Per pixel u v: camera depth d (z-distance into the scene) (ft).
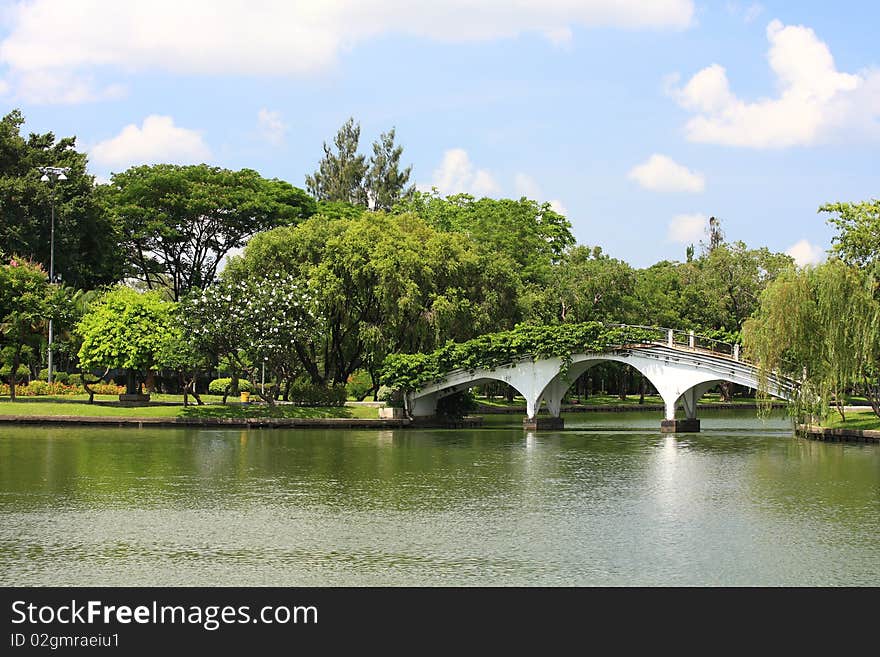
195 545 85.35
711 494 115.14
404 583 74.08
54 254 290.15
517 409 321.52
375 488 119.85
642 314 335.67
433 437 202.28
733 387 429.79
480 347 227.81
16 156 297.74
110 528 92.63
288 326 222.89
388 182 438.81
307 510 103.04
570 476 132.26
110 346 230.89
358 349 256.93
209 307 222.89
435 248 247.09
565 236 386.93
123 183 334.24
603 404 353.92
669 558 81.10
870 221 238.68
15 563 79.00
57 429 211.61
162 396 278.46
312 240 243.40
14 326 244.63
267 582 74.18
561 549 84.12
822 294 170.71
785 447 175.32
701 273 370.53
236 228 331.77
